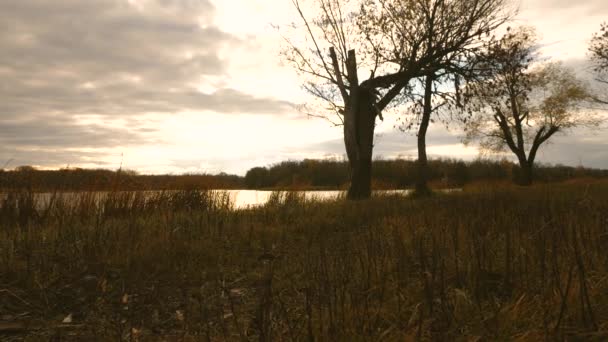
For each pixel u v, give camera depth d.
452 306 2.97
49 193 8.03
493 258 4.13
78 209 7.89
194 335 2.94
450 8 18.73
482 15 18.47
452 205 9.85
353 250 5.01
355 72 18.69
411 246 4.95
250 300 3.79
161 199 9.85
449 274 3.80
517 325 2.69
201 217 7.59
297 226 7.90
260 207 11.11
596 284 3.19
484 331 2.62
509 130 34.78
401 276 3.73
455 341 2.55
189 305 3.67
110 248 5.38
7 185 7.83
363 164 18.30
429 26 18.66
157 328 3.22
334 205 11.70
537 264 3.81
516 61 18.56
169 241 5.82
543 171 51.84
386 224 7.25
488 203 9.22
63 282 4.27
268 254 5.70
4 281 4.18
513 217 6.20
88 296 3.96
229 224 7.61
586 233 4.46
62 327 3.29
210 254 5.53
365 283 3.55
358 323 2.68
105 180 9.12
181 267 4.84
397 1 18.34
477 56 18.38
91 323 3.34
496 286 3.51
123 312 3.56
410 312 3.03
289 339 2.63
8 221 6.89
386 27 18.38
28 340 3.04
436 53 18.66
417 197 16.81
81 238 5.80
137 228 6.40
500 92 18.73
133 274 4.54
